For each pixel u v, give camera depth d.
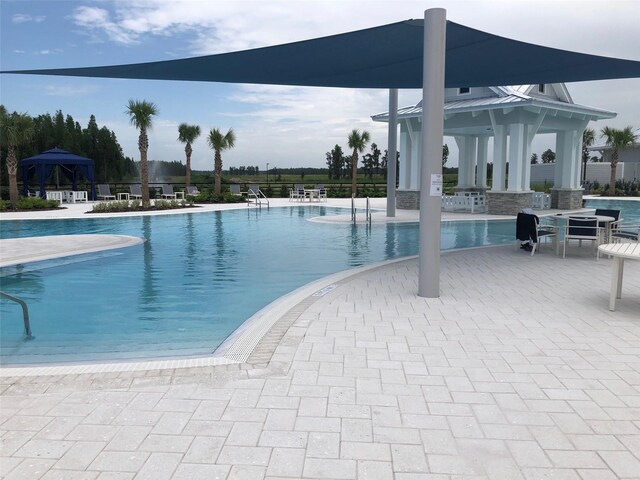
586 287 7.02
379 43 7.95
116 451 2.78
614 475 2.56
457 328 5.03
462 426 3.05
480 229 15.63
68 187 35.69
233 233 14.81
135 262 10.31
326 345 4.50
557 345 4.52
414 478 2.54
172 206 23.31
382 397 3.44
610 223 10.35
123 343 5.47
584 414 3.20
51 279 8.77
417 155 21.30
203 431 2.98
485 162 23.67
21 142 22.52
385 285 7.18
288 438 2.91
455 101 20.45
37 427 3.05
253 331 4.95
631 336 4.78
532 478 2.54
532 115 18.41
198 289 8.02
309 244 12.70
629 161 39.25
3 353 5.16
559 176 21.20
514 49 8.52
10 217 18.66
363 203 27.05
